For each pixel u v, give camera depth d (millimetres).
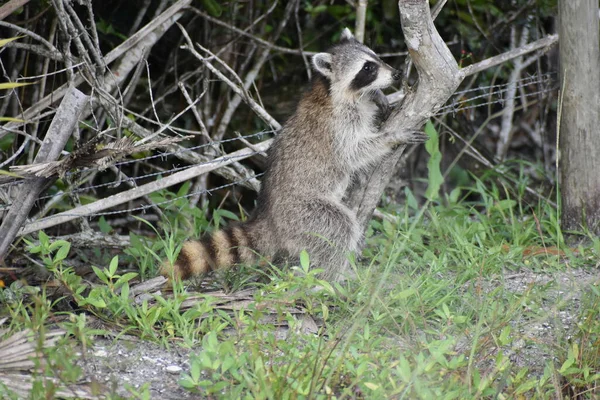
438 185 11344
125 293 8070
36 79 12359
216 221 11141
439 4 9500
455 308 8414
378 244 10797
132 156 12258
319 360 6684
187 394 6734
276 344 7141
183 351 7570
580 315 7926
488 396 6848
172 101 14461
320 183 9703
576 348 7121
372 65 9797
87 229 11320
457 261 9742
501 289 8469
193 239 9961
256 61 14445
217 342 7066
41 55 11711
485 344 7336
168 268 9047
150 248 10242
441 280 8758
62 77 12695
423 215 11992
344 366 6719
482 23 14672
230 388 6590
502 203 11594
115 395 6078
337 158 9742
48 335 7090
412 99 9359
